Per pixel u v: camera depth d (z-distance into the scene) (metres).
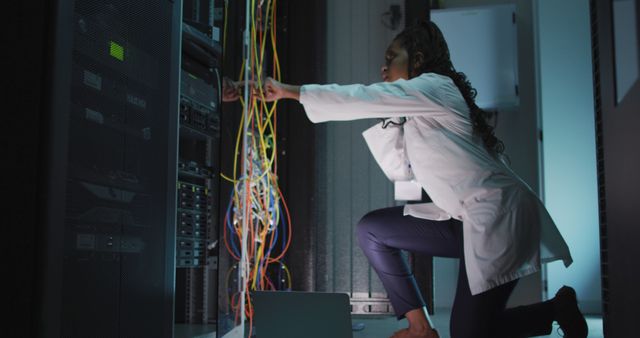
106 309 1.36
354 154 3.71
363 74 3.77
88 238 1.30
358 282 3.61
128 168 1.46
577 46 4.29
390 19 3.77
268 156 3.52
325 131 3.68
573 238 4.17
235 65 2.65
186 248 2.11
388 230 2.24
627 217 1.16
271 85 2.07
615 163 1.27
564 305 2.10
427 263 3.49
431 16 4.36
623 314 1.23
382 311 3.57
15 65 1.21
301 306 1.89
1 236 1.19
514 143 4.53
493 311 1.98
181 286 2.50
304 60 3.61
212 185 2.33
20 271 1.17
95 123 1.33
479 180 1.96
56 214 1.19
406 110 2.00
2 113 1.21
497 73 4.29
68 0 1.24
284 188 3.53
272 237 3.12
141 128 1.52
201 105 2.18
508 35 4.29
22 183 1.18
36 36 1.21
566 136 4.24
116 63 1.42
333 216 3.67
